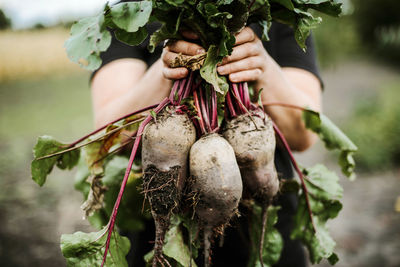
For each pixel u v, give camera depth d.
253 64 0.90
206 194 0.86
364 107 5.39
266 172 0.94
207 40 0.87
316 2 0.91
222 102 0.95
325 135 1.18
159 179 0.86
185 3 0.81
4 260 2.62
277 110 1.16
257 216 1.13
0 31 16.19
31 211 3.39
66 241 0.87
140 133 0.86
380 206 3.43
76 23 0.87
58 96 9.98
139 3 0.81
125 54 1.23
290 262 1.28
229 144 0.90
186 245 1.01
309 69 1.30
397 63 14.55
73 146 1.07
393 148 4.48
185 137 0.88
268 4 0.86
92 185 1.10
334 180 1.19
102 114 1.15
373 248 2.73
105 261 0.89
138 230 1.24
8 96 10.08
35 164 1.03
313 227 1.17
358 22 19.84
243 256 1.23
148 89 1.05
